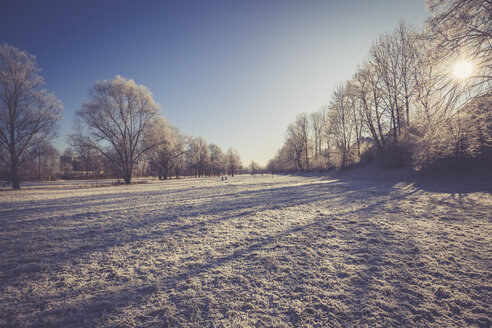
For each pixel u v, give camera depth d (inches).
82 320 106.4
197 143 3090.6
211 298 122.1
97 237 247.4
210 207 420.2
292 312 109.5
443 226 245.6
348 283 134.6
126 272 158.7
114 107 1226.0
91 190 909.2
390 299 116.8
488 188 426.9
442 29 268.1
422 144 319.6
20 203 524.4
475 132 289.6
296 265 161.6
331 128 1470.2
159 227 284.0
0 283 145.3
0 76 933.8
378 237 216.8
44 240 239.3
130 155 1347.2
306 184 925.2
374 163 1085.8
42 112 1013.8
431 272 143.6
